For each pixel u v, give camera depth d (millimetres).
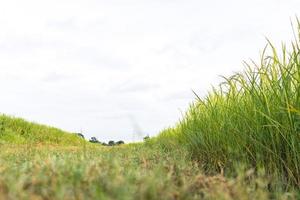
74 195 2090
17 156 4703
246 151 4160
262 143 3949
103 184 2262
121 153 5590
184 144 6594
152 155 5531
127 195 2107
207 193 2592
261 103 3889
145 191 2154
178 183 2768
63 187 2074
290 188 3385
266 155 3900
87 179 2395
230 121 4426
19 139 13016
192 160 5203
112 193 2102
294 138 3535
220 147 4703
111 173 2518
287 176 3680
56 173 2521
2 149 5785
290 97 3623
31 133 14328
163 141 8586
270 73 3857
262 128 3900
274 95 3824
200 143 5293
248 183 3451
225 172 4098
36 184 2211
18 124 14516
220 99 5328
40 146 7062
